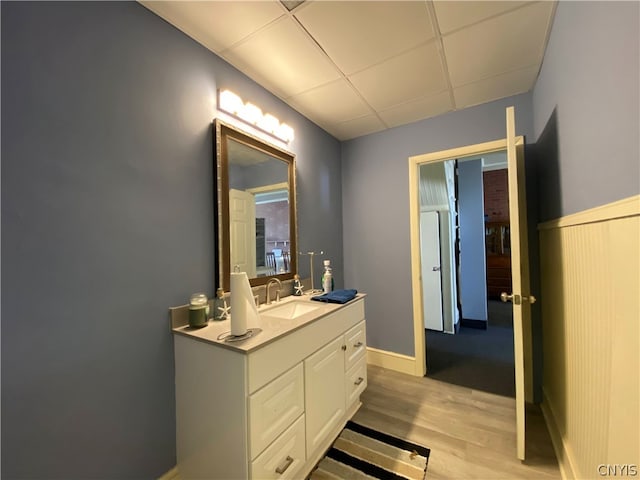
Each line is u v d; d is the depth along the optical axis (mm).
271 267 1935
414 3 1259
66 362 981
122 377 1133
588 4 1022
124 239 1149
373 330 2711
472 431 1688
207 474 1188
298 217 2248
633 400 804
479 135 2205
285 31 1410
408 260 2535
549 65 1543
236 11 1277
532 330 1981
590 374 1086
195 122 1447
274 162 1989
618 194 861
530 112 2023
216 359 1142
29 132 905
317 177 2512
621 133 834
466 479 1344
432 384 2285
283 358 1240
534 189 2002
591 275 1071
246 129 1748
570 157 1267
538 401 1969
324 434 1521
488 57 1647
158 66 1283
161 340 1273
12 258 870
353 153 2840
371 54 1605
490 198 5996
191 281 1413
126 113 1162
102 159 1084
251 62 1650
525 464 1428
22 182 889
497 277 5684
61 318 971
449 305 3691
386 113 2322
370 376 2439
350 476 1367
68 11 1002
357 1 1239
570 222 1278
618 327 885
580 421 1185
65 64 990
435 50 1582
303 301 1878
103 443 1072
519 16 1354
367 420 1807
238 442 1076
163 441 1266
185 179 1394
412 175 2500
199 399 1210
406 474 1376
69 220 993
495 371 2518
